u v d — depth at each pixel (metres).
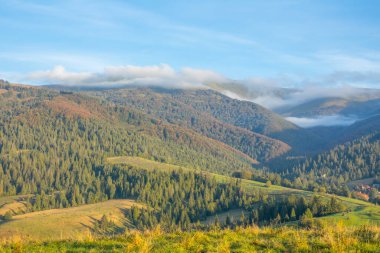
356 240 20.14
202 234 22.02
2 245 20.92
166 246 19.98
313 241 20.48
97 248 20.14
